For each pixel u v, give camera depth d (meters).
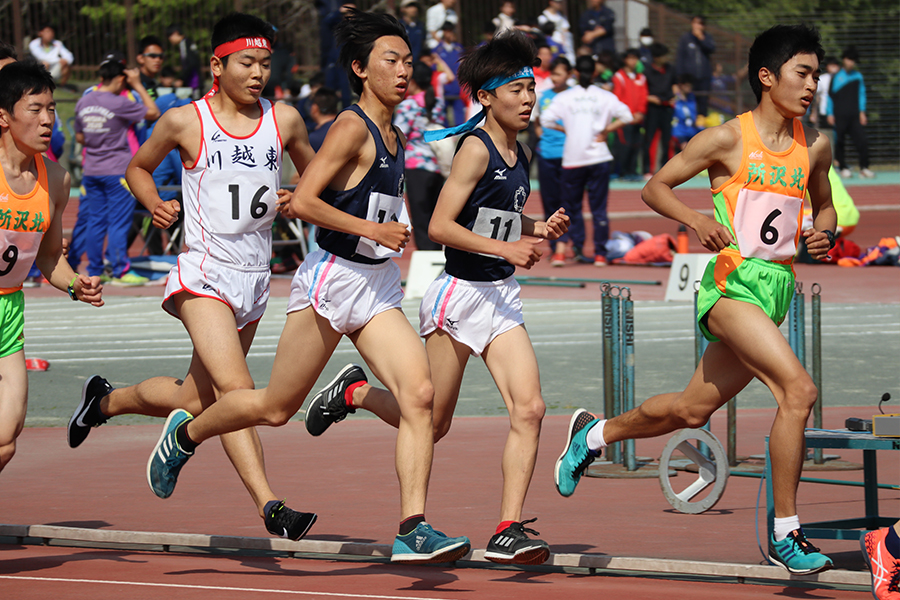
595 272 52.28
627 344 20.53
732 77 97.56
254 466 15.86
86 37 75.31
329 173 14.75
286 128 16.52
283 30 76.88
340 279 14.93
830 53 106.62
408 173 46.72
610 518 17.83
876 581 13.03
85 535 16.55
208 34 74.69
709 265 15.18
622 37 96.00
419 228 47.06
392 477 20.77
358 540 16.34
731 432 21.14
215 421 15.66
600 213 53.69
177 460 16.09
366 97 15.21
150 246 52.84
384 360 14.89
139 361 32.59
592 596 13.66
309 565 15.45
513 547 14.32
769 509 14.54
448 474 20.86
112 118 46.81
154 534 16.30
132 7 74.44
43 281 52.56
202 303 16.17
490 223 15.49
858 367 30.73
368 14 15.16
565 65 52.97
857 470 21.36
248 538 16.06
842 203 53.25
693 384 15.80
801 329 21.52
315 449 23.44
